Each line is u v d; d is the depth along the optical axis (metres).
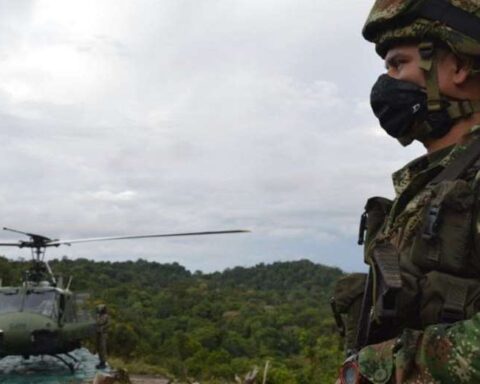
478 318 1.57
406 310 1.75
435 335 1.62
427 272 1.77
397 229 1.93
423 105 1.95
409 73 1.98
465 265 1.71
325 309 51.22
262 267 102.56
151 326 33.00
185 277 86.56
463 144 1.90
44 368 17.98
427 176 1.92
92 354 21.08
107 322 18.78
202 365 19.38
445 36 1.89
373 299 1.86
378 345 1.81
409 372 1.67
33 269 18.80
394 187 2.15
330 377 15.88
